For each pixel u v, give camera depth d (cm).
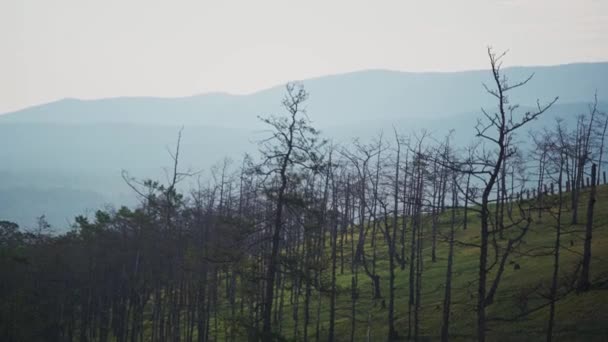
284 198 3881
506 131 2872
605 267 5928
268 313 3947
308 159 3816
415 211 7012
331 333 5778
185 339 7181
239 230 4128
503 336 5344
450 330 5812
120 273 7688
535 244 7469
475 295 6338
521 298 4803
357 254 7931
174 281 6950
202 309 6159
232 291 6662
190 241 6450
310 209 4053
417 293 5906
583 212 8575
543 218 8712
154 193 6188
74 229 8738
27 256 7656
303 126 3794
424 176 6856
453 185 6328
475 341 5409
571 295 5584
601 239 7038
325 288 4403
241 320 4188
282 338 3944
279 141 3794
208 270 6316
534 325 5356
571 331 5069
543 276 6216
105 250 7350
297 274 4156
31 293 7612
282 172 3841
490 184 2975
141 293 7600
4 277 7381
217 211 6700
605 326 4962
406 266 8250
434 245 8131
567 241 7300
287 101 3788
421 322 6234
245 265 4219
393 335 6000
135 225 6712
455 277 7162
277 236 3994
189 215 6456
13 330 7044
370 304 7131
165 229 6384
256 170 3853
